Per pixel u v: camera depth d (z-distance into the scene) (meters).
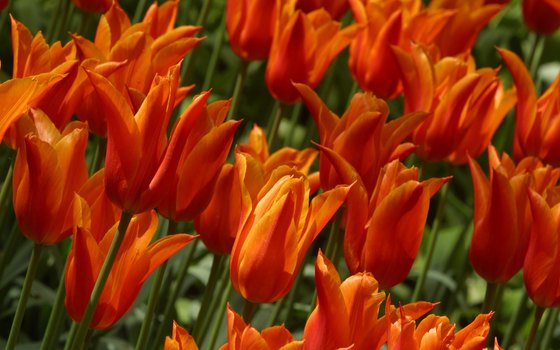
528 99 1.82
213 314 1.81
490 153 1.65
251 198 1.55
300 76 1.83
